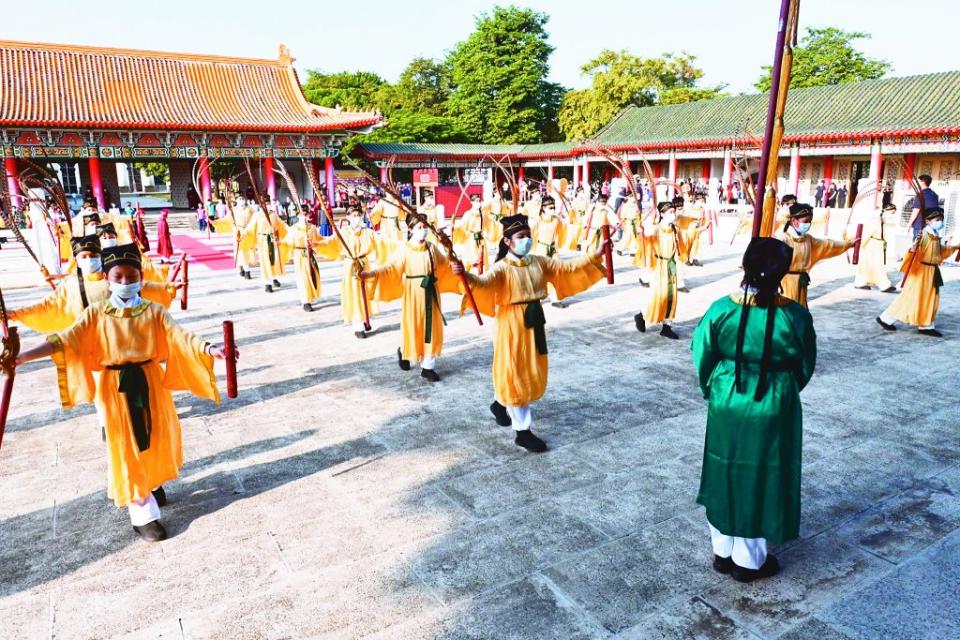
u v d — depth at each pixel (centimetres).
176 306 1248
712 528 410
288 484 537
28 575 424
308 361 880
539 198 1788
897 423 634
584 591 396
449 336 997
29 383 808
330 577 414
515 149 4631
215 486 536
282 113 3431
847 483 518
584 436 620
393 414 686
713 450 396
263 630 369
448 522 475
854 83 3500
